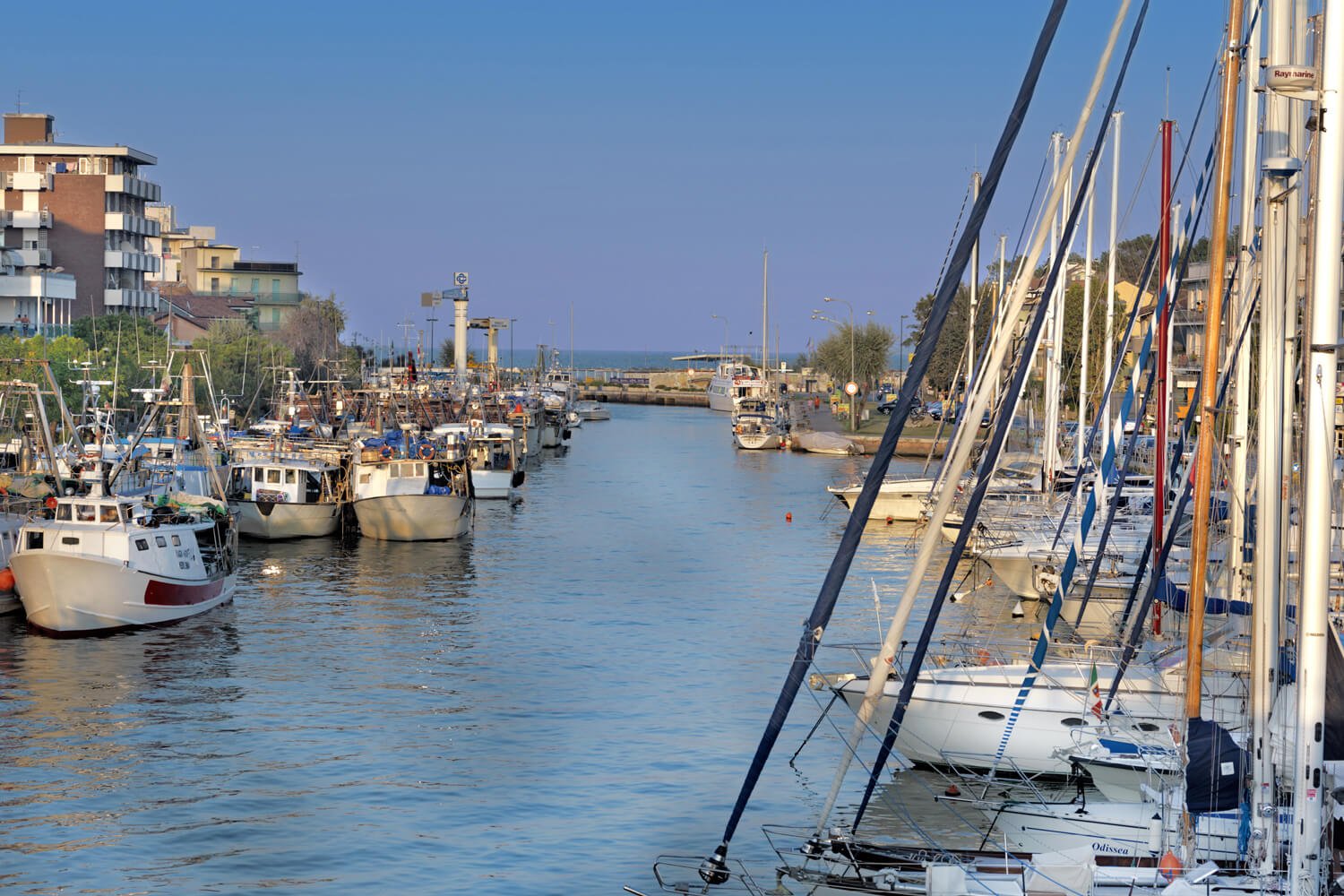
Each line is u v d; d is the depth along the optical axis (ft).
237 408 451.12
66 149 545.85
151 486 241.76
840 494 321.73
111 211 546.26
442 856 112.27
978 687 128.67
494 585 235.81
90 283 537.24
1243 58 98.63
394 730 146.30
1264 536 79.56
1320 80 67.10
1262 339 78.54
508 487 364.99
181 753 138.31
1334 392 66.33
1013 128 95.91
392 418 412.36
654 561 262.67
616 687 164.35
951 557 106.52
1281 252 78.13
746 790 99.04
